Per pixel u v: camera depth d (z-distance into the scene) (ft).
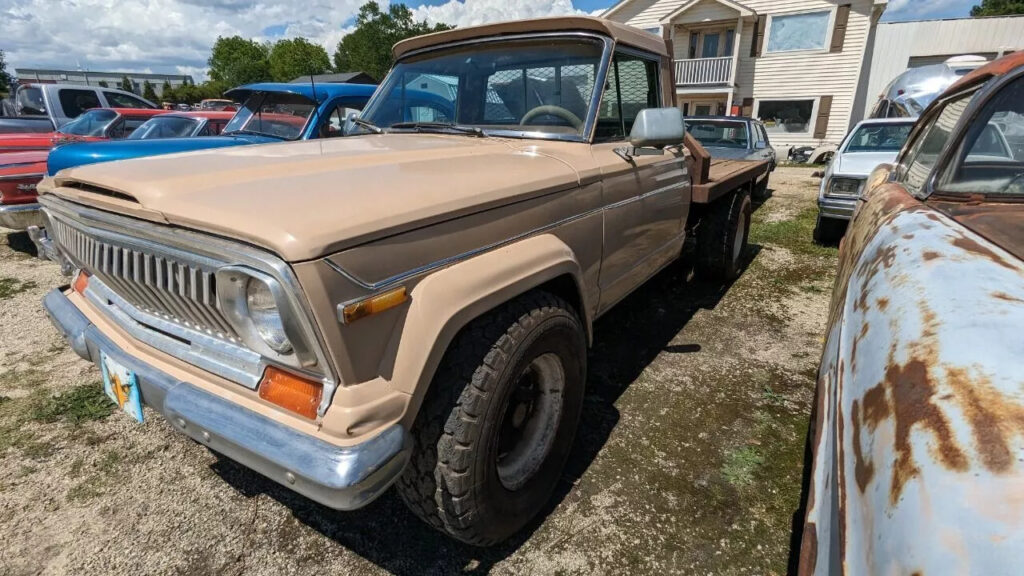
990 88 5.83
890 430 2.93
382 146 7.48
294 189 4.90
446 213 5.11
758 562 6.12
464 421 5.12
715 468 7.64
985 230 4.52
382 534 6.64
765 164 19.34
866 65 70.23
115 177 5.39
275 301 4.06
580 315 7.34
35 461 7.86
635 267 9.59
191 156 6.40
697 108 68.59
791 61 61.21
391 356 4.65
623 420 8.78
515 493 6.15
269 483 7.49
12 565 6.12
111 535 6.56
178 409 4.84
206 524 6.76
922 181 6.31
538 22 8.74
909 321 3.46
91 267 5.93
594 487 7.31
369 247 4.41
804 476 7.45
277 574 6.07
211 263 4.42
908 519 2.45
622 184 8.32
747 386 9.83
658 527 6.64
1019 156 5.55
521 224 6.11
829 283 15.64
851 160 20.35
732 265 14.85
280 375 4.63
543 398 6.70
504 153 7.36
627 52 8.93
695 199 11.91
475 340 5.31
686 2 63.16
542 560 6.21
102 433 8.55
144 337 5.59
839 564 3.00
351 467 4.09
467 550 6.38
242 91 19.93
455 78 9.38
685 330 12.34
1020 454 2.34
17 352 11.21
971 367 2.79
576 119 8.26
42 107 38.63
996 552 2.10
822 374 5.39
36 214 17.57
